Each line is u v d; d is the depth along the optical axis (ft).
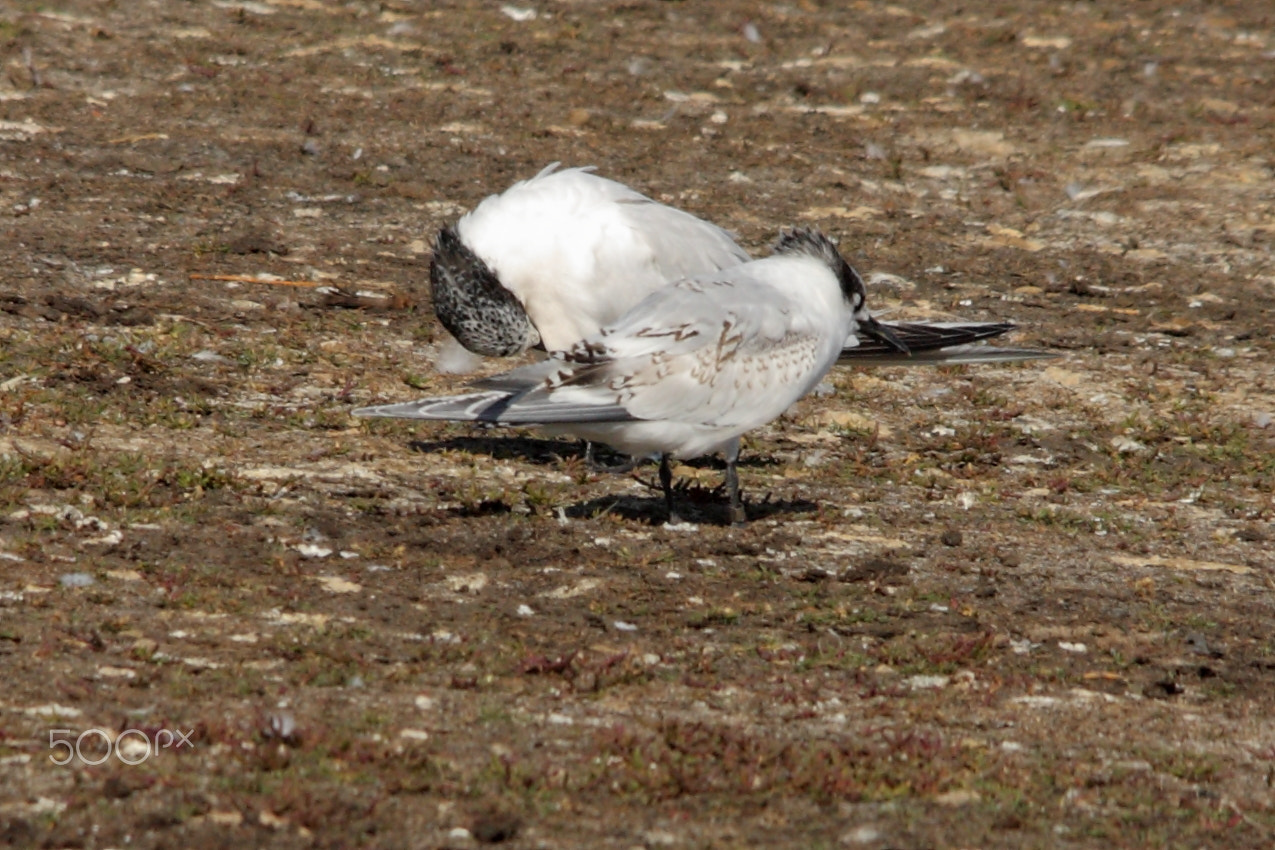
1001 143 79.00
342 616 33.24
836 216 70.08
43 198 63.67
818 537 40.65
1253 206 72.90
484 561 37.29
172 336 51.42
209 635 31.58
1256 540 42.86
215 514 38.50
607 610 34.83
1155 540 42.24
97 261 57.72
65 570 34.12
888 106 82.74
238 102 76.13
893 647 33.88
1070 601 37.52
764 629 34.58
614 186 46.01
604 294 44.39
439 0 92.17
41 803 24.12
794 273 39.73
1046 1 99.76
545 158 73.41
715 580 37.24
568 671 31.09
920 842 24.91
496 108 78.43
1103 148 78.64
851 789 26.63
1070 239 69.51
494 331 45.47
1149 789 27.66
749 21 92.73
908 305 61.00
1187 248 69.00
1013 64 89.04
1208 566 40.60
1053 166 76.69
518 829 24.47
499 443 46.83
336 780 25.54
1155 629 36.11
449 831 24.29
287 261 60.18
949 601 36.88
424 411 36.40
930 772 27.43
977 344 44.32
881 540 40.83
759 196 71.41
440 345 53.98
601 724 28.86
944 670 33.01
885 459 47.70
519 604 34.83
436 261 45.39
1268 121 82.58
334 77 80.33
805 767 27.17
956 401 53.21
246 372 49.57
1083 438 50.52
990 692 31.94
